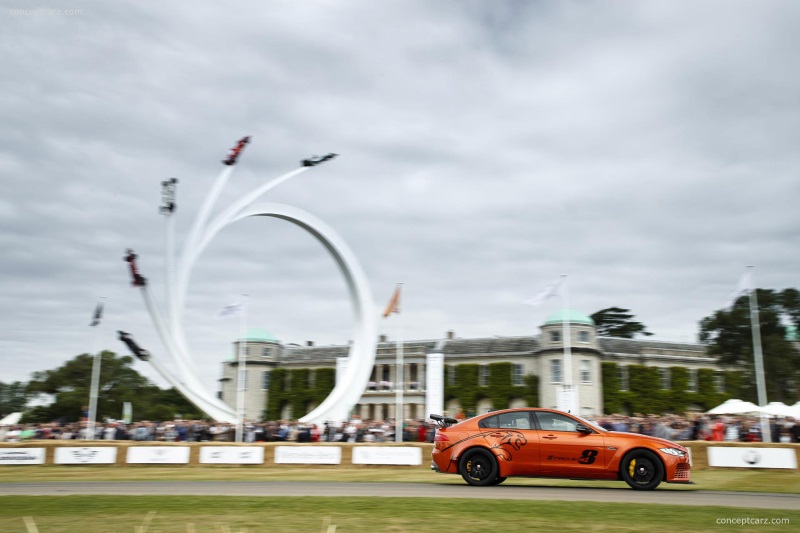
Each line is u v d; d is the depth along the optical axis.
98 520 10.88
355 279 55.44
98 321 48.69
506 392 83.12
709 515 11.17
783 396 73.31
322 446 28.69
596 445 15.84
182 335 47.75
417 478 20.72
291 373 93.62
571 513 11.33
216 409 47.50
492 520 10.66
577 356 79.69
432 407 59.44
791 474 23.45
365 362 54.84
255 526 10.20
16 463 29.41
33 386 89.88
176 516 11.23
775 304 77.25
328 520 10.62
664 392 83.38
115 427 41.28
